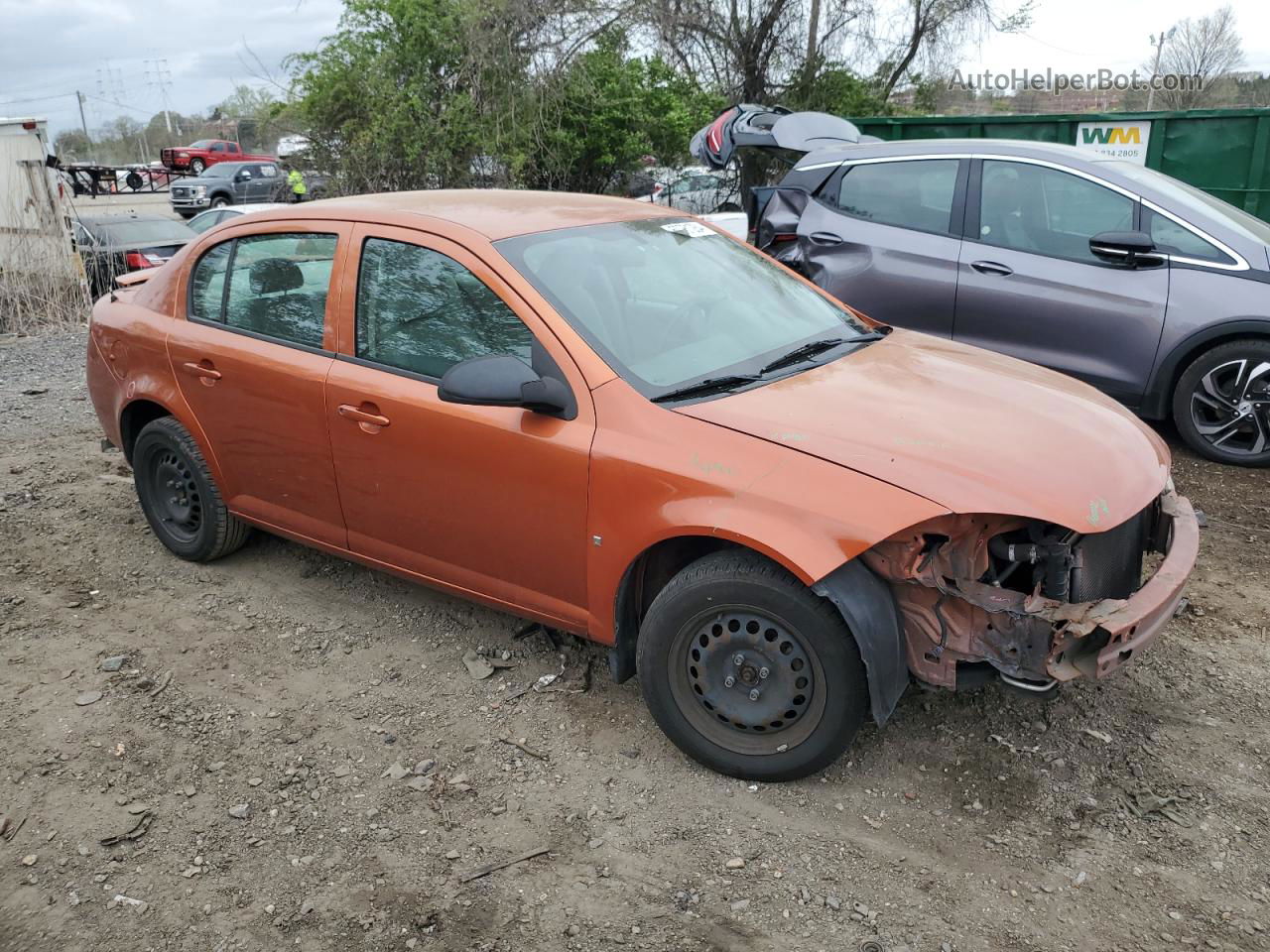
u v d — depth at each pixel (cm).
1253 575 453
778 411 314
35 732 359
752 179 1672
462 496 355
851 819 304
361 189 1820
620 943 262
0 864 295
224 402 429
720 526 292
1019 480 284
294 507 424
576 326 336
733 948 259
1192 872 279
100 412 508
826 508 282
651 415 317
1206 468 593
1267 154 993
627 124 1814
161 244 1416
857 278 672
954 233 645
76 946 266
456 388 319
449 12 1719
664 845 297
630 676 349
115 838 304
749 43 1795
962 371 362
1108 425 332
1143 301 586
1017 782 317
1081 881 277
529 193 439
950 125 1128
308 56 1786
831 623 289
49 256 1271
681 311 366
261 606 450
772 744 311
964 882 279
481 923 270
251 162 3142
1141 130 1047
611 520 318
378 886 284
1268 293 557
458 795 321
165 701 377
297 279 407
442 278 362
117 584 475
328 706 372
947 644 290
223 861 295
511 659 398
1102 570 311
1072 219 616
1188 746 332
